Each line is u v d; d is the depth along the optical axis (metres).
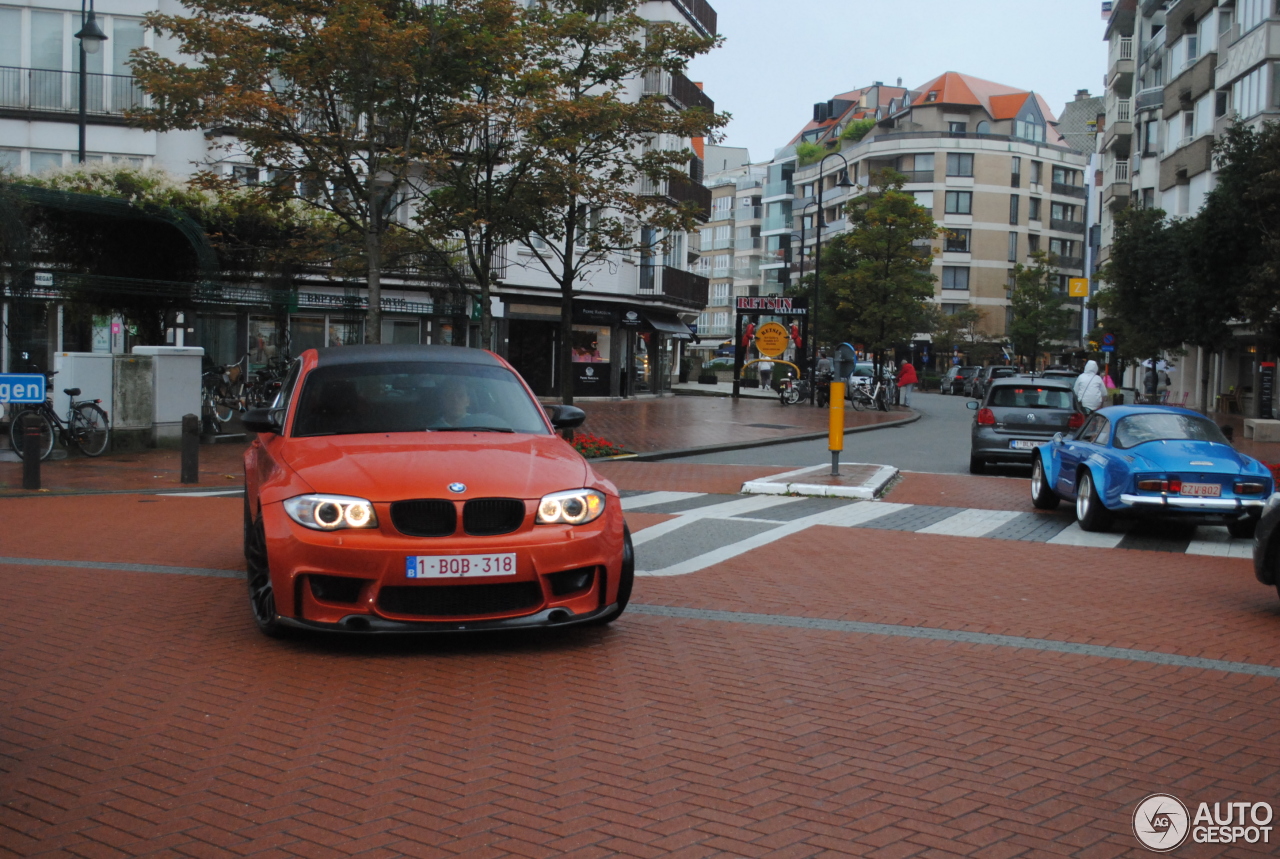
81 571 8.57
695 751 4.70
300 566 5.93
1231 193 30.69
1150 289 38.53
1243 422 35.00
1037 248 91.06
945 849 3.77
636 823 3.95
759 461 20.69
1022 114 93.94
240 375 24.69
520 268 39.34
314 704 5.28
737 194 117.50
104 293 21.72
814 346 41.31
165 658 6.06
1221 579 9.27
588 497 6.34
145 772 4.38
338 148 18.72
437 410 7.30
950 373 67.12
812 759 4.62
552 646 6.45
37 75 32.84
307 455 6.56
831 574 9.02
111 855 3.64
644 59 20.58
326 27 17.44
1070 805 4.16
